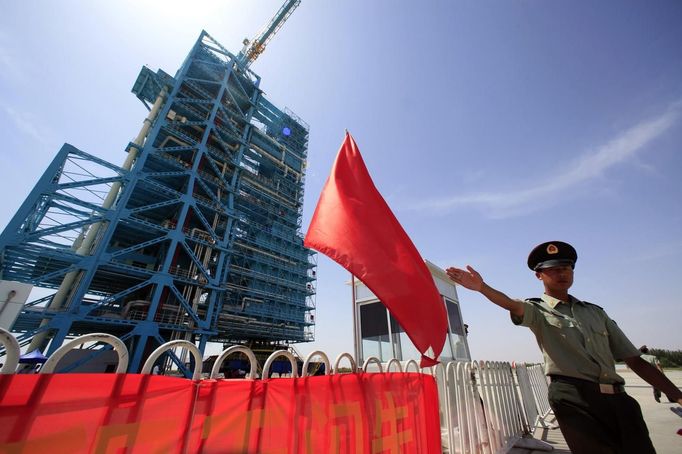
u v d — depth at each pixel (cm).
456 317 940
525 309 269
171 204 3697
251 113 5516
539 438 641
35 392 128
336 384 253
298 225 6328
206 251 3797
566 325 256
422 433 342
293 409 213
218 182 4341
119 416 146
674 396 223
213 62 4966
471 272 279
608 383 229
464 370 479
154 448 151
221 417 178
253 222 5438
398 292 280
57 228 2692
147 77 4334
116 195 3388
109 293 3741
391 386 316
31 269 2961
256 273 5019
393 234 326
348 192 350
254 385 199
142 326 2822
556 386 246
